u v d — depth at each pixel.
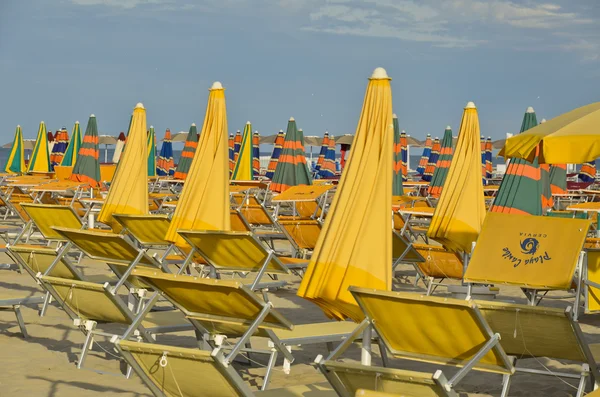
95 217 19.09
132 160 11.77
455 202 10.59
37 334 9.31
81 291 7.45
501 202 10.54
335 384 4.91
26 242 15.23
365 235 5.79
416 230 15.59
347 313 5.80
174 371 5.25
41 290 12.17
